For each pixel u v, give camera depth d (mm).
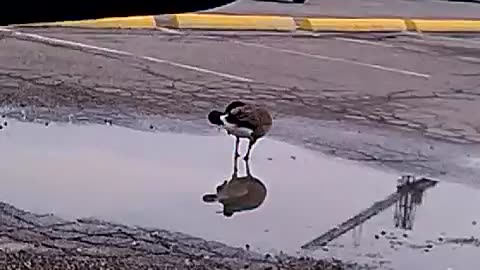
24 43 9938
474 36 14070
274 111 7785
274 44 11688
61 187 5609
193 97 8094
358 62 10734
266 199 5664
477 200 5918
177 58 9984
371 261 4809
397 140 7215
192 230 5074
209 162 6312
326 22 13516
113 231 4973
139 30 11711
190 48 10781
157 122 7188
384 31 13789
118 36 11133
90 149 6395
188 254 4738
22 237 4773
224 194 5715
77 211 5238
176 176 5980
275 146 6789
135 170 6043
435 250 5008
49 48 9820
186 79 8844
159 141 6707
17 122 6855
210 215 5328
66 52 9727
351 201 5750
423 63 11031
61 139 6555
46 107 7320
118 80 8531
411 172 6414
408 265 4785
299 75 9523
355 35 13258
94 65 9172
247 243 4953
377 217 5484
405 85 9453
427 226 5367
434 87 9453
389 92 9008
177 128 7055
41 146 6359
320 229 5234
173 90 8305
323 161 6531
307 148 6805
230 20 12734
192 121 7281
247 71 9523
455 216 5586
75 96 7742
